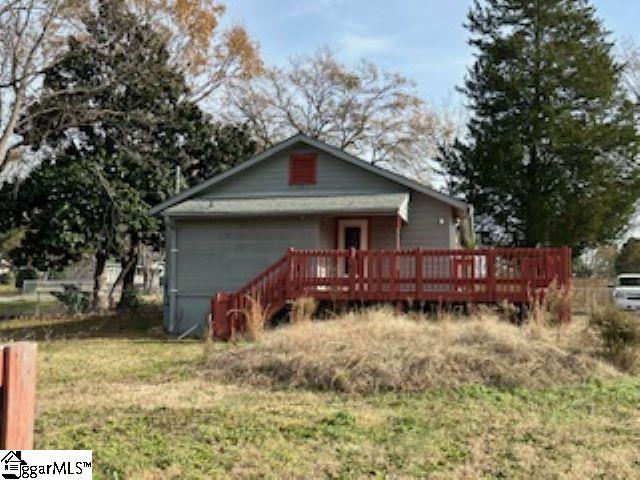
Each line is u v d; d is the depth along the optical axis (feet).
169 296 52.65
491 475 14.19
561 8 85.35
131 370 28.76
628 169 82.12
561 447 16.37
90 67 72.74
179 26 82.94
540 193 82.64
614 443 16.80
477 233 89.97
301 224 49.88
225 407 20.68
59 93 68.28
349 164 51.88
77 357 33.50
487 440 16.98
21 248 69.36
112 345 39.83
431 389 23.36
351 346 27.07
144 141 74.18
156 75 75.41
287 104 110.63
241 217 50.39
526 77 84.69
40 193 66.54
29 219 68.23
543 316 34.65
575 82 82.94
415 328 30.48
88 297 73.15
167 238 54.65
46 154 72.79
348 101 110.01
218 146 79.00
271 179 53.52
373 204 46.44
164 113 75.41
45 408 20.47
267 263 50.34
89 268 117.19
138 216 69.36
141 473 14.10
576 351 27.89
